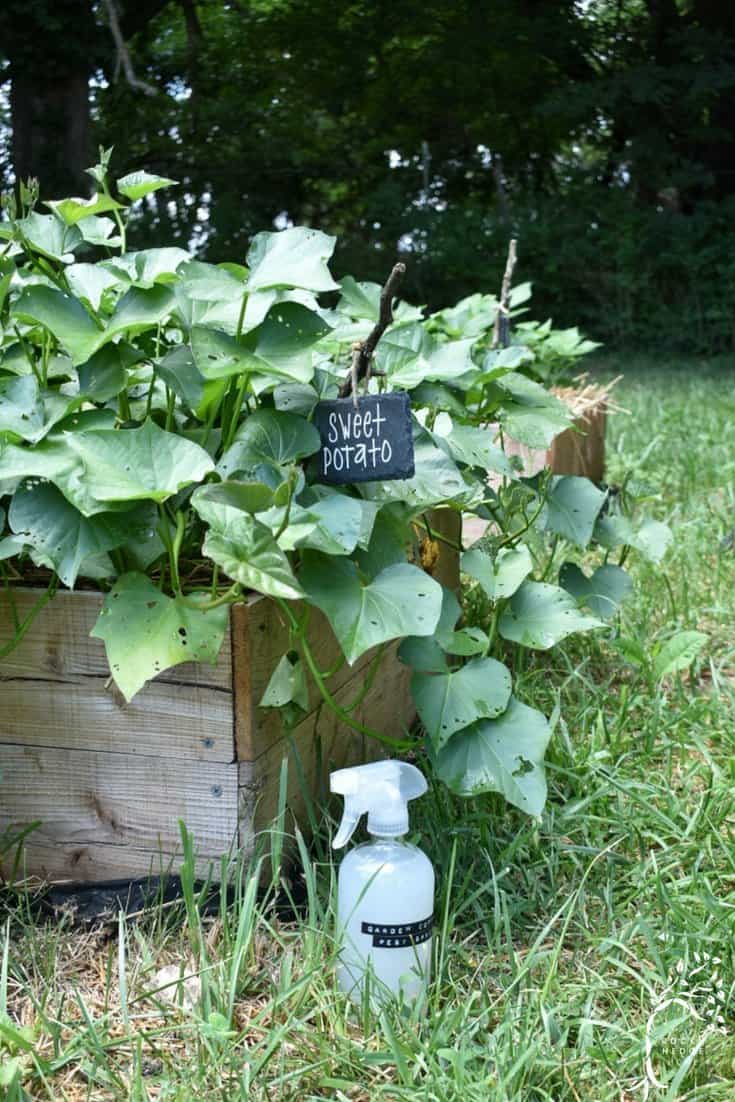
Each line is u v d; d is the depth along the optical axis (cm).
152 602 171
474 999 159
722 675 305
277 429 181
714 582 363
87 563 181
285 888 176
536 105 1582
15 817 191
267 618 178
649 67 1501
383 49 1667
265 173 1577
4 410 179
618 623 320
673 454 575
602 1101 142
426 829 203
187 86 1667
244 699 175
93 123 1520
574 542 256
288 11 1630
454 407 233
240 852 179
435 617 169
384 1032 150
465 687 191
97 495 159
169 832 183
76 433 166
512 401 251
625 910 186
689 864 201
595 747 237
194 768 180
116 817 186
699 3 1603
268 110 1639
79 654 183
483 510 254
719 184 1586
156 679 179
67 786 188
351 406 185
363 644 165
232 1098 141
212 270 175
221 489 160
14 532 168
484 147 1711
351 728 217
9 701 188
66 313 175
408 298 1429
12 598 184
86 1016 149
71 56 1195
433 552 240
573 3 1652
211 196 1576
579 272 1384
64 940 178
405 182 1634
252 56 1670
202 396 178
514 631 215
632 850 208
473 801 214
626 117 1562
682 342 1371
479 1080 143
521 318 1408
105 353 179
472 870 188
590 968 171
